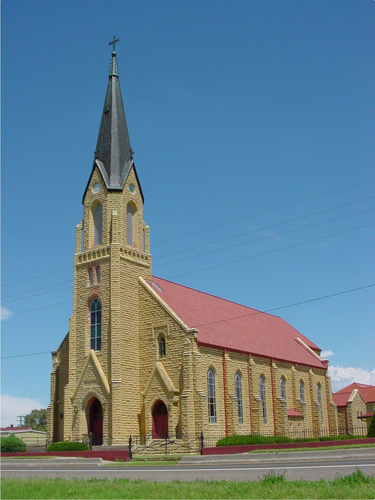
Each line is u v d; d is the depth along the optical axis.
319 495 18.00
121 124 62.19
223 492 19.59
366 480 20.20
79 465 41.41
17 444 58.75
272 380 64.62
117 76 64.31
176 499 18.95
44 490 22.53
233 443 48.00
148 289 56.66
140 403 53.88
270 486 19.97
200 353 53.00
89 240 59.00
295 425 67.12
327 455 34.12
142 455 48.22
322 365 78.44
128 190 59.78
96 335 56.03
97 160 60.59
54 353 61.47
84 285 57.84
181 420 50.22
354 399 85.12
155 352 54.38
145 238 60.41
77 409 54.34
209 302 68.81
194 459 39.31
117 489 21.64
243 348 60.53
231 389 56.09
